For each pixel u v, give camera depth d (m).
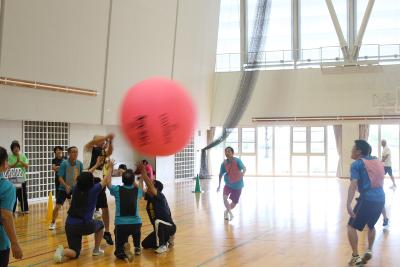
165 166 20.45
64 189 8.96
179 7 18.61
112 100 15.82
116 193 6.59
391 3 21.44
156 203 7.13
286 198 14.09
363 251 6.94
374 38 21.61
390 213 10.81
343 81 21.31
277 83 22.06
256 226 9.30
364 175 6.03
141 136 3.68
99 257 6.73
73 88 14.02
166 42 18.28
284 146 23.20
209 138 23.58
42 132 14.30
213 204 13.00
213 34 22.00
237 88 22.52
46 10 12.44
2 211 3.52
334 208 11.76
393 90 20.73
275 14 22.69
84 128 15.91
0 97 11.86
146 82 3.83
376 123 20.97
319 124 21.66
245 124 22.50
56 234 8.63
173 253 6.95
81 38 13.92
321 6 22.22
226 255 6.79
